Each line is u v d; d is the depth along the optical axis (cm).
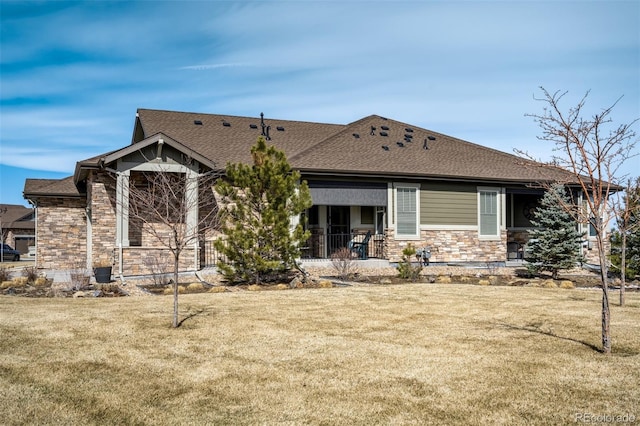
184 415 460
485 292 1200
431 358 625
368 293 1173
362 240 1952
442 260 1861
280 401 491
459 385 530
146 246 1585
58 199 1892
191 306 986
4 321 830
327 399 496
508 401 487
